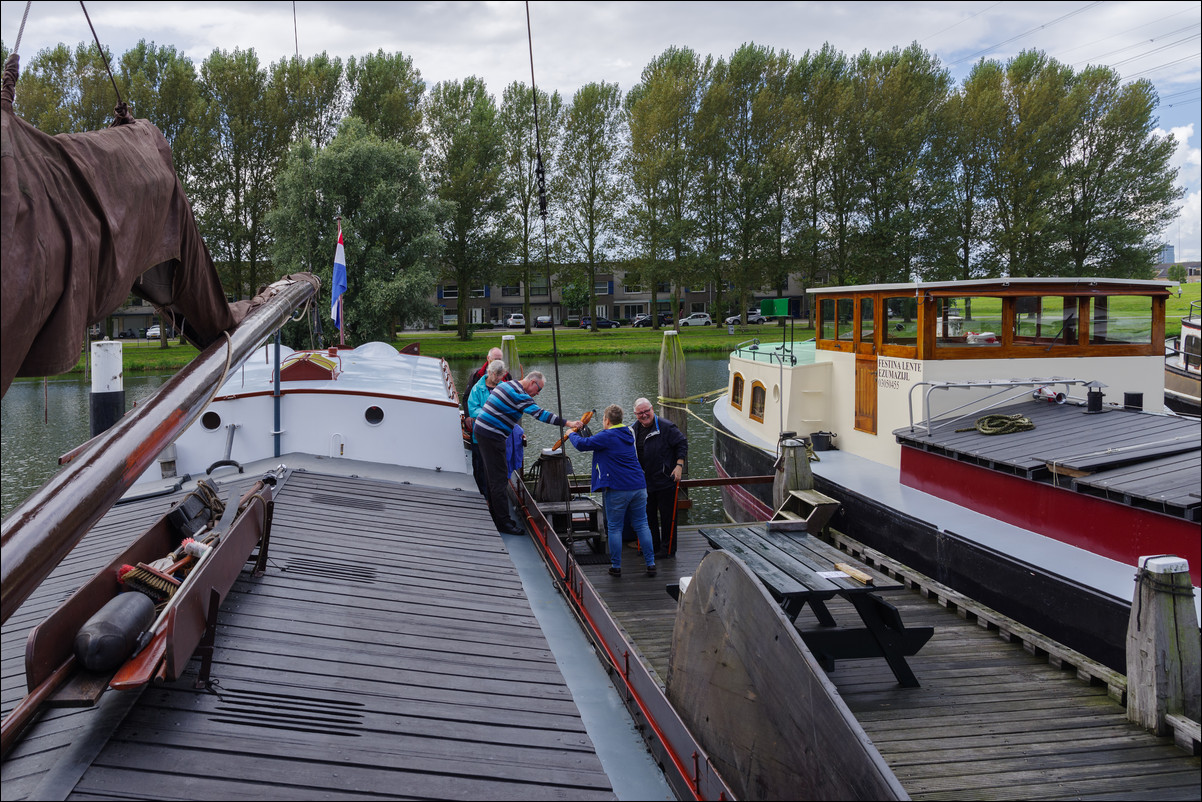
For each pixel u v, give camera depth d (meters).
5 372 2.46
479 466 8.77
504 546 6.74
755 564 5.87
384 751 3.41
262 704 3.61
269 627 4.40
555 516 8.88
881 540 8.04
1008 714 5.13
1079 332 9.05
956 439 8.08
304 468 7.75
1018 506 7.18
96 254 2.86
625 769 3.81
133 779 2.94
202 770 3.06
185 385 3.97
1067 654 5.66
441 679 4.20
